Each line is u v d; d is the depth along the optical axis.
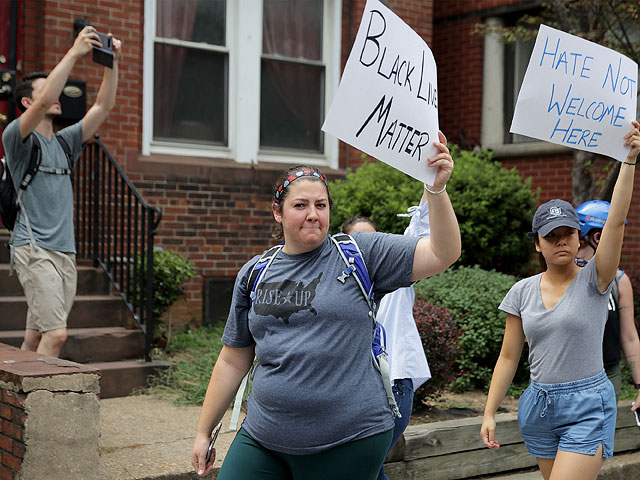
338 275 2.72
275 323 2.72
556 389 3.49
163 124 8.59
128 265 6.66
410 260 2.73
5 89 7.40
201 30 8.80
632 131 3.52
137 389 6.09
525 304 3.65
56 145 5.07
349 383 2.65
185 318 8.40
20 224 4.90
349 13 9.56
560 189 9.59
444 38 10.84
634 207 9.02
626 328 4.03
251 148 8.93
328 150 9.51
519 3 9.88
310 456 2.67
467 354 6.49
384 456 2.70
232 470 2.81
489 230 7.99
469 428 5.07
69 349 6.18
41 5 7.69
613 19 7.58
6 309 6.29
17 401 3.82
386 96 2.65
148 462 4.43
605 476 5.27
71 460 3.88
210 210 8.56
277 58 9.17
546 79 3.40
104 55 5.13
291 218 2.72
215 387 3.01
